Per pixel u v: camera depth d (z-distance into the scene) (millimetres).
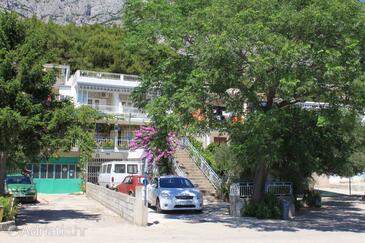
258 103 17734
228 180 27641
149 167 32562
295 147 20672
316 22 14617
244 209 19547
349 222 18172
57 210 21281
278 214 19047
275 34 14766
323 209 23828
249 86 16906
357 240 13297
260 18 15086
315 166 22109
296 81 14234
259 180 19922
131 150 36812
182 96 16422
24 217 18078
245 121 16906
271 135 17562
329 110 16000
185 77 17688
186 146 35219
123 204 18281
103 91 45719
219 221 17781
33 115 15539
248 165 20594
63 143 15992
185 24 17219
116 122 43156
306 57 14836
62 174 39781
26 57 15430
